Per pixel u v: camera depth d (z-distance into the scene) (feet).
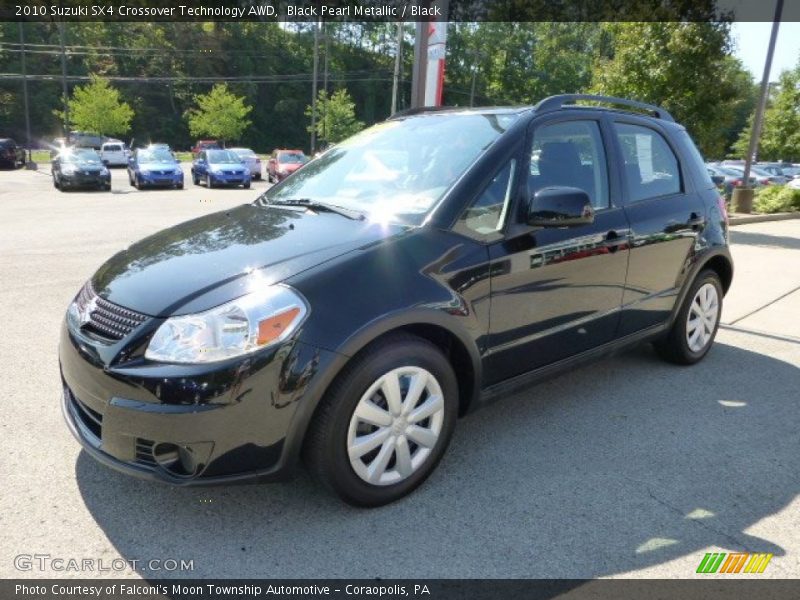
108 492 9.24
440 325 9.04
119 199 59.67
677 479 10.05
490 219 10.02
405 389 8.97
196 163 85.05
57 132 219.20
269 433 7.92
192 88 252.21
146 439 7.79
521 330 10.41
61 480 9.51
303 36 272.51
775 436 11.63
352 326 8.19
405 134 12.22
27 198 58.75
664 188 13.67
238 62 261.03
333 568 7.83
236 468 7.95
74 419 9.02
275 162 93.20
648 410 12.66
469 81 187.93
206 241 10.02
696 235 14.07
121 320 8.32
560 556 8.13
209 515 8.79
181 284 8.51
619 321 12.48
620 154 12.63
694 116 40.01
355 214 10.32
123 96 239.91
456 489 9.60
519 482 9.84
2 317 17.51
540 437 11.39
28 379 13.19
